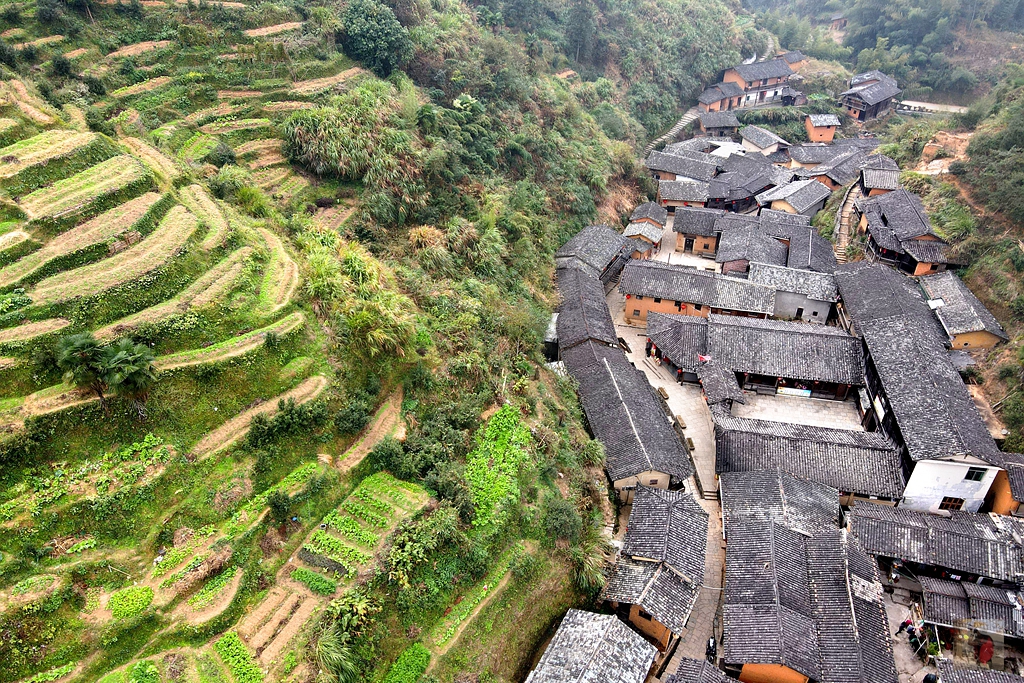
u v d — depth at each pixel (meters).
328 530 24.11
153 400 23.17
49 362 22.36
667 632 27.52
